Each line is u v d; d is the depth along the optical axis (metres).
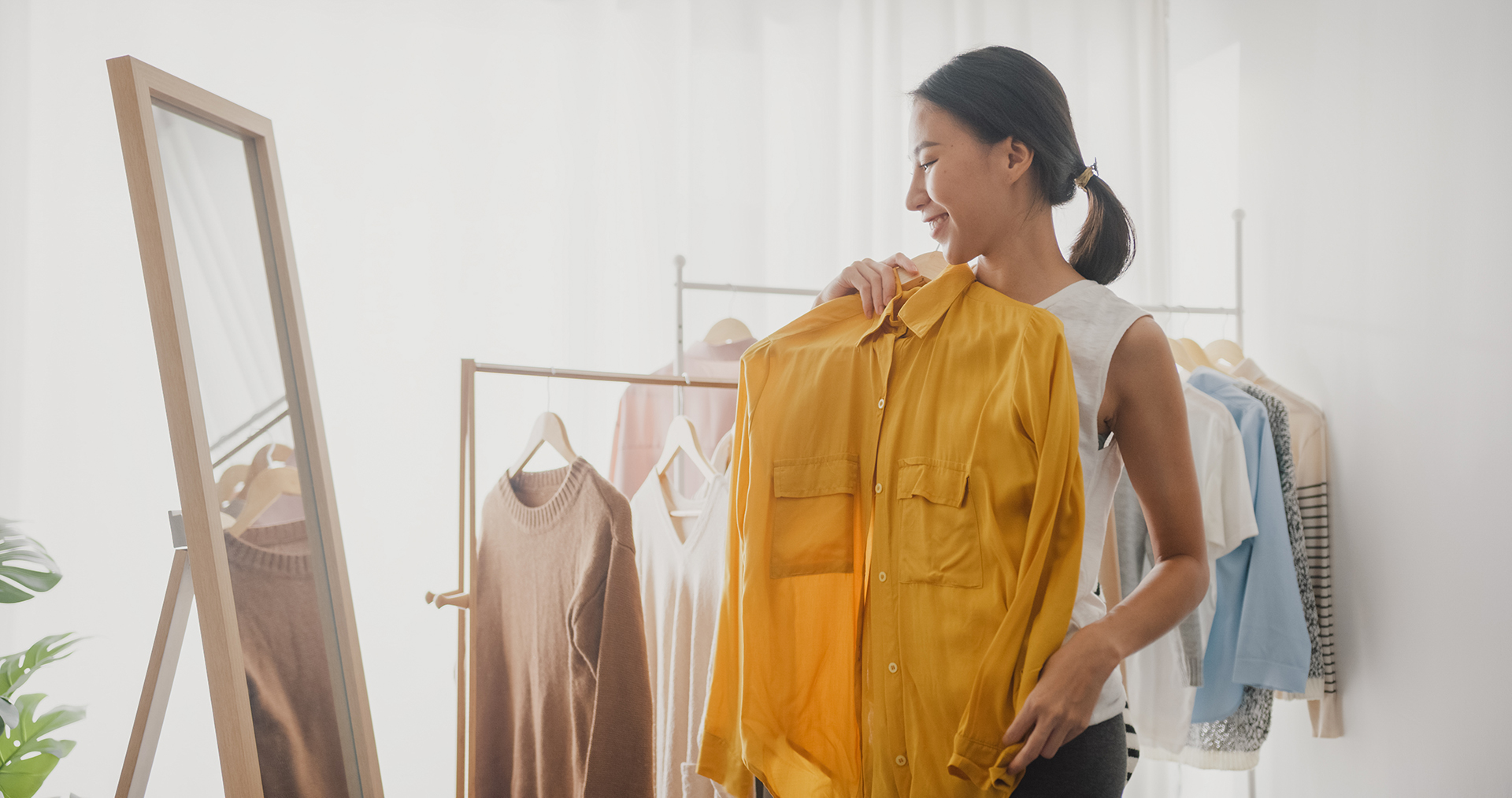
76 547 2.00
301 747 1.38
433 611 2.19
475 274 2.20
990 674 0.89
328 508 1.53
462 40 2.21
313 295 2.13
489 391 2.19
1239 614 1.97
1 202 1.96
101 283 2.03
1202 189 2.54
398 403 2.17
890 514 1.01
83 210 2.02
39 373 1.98
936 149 1.01
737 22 2.28
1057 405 0.91
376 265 2.17
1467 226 1.81
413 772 2.17
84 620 2.00
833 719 1.08
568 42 2.22
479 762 1.68
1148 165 2.50
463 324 2.20
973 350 0.99
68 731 1.98
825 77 2.33
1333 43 2.13
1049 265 1.04
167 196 1.28
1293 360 2.24
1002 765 0.87
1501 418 1.74
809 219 2.31
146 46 2.04
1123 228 1.09
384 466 2.17
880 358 1.06
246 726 1.25
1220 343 2.30
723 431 2.07
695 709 1.59
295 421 1.50
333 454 2.14
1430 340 1.89
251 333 1.43
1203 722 2.00
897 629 0.98
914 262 1.30
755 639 1.05
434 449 2.19
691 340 2.23
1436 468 1.87
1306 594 2.03
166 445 2.08
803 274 2.31
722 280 2.25
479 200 2.21
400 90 2.18
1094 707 0.88
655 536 1.73
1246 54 2.39
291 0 2.13
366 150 2.16
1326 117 2.15
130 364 2.05
